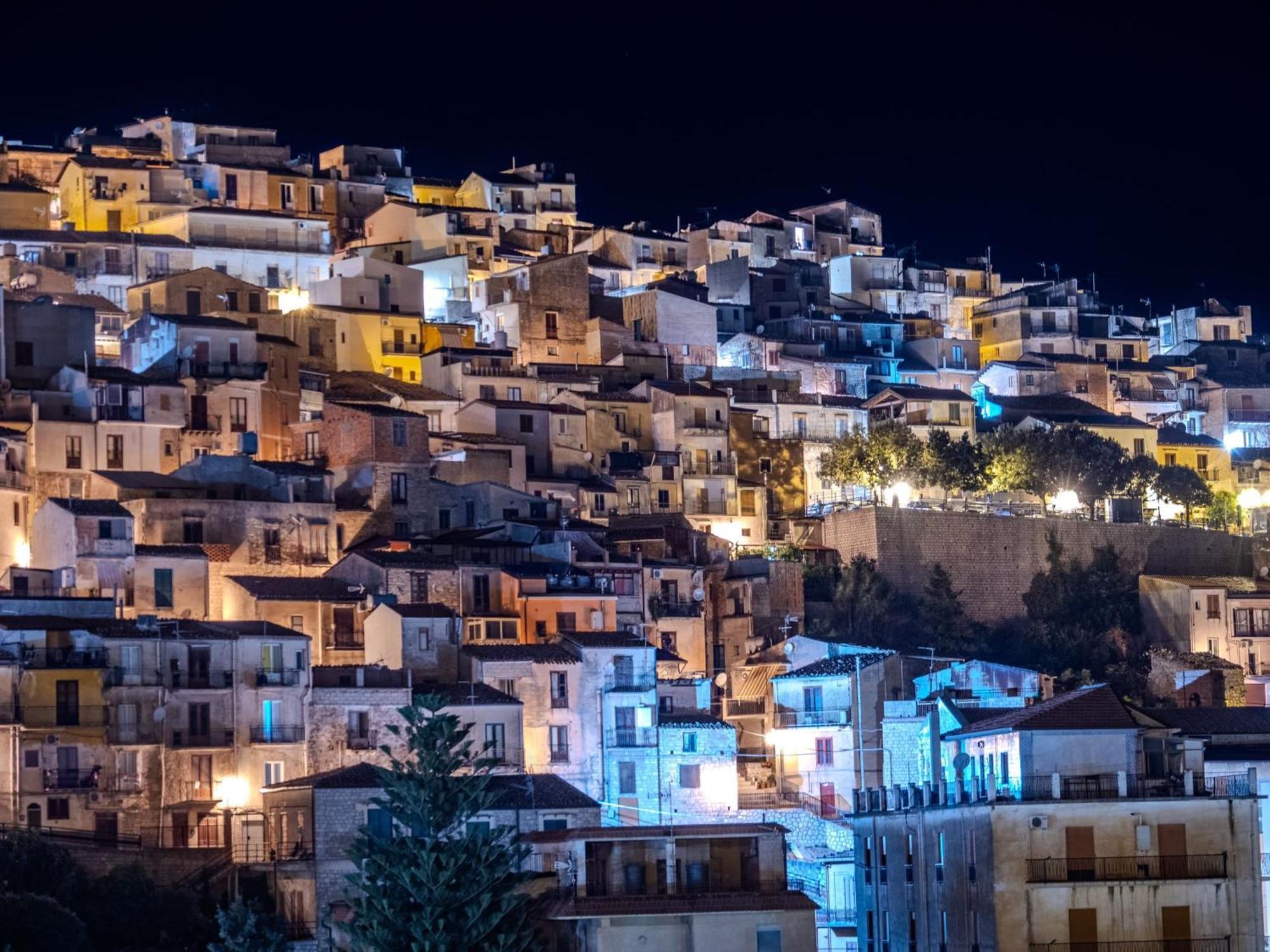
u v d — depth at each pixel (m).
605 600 183.00
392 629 167.75
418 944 123.12
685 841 129.50
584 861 128.38
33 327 199.50
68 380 194.75
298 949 140.50
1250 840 124.12
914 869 132.38
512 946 124.50
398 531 192.12
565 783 153.00
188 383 196.12
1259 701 197.38
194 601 173.25
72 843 148.38
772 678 183.00
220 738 157.12
